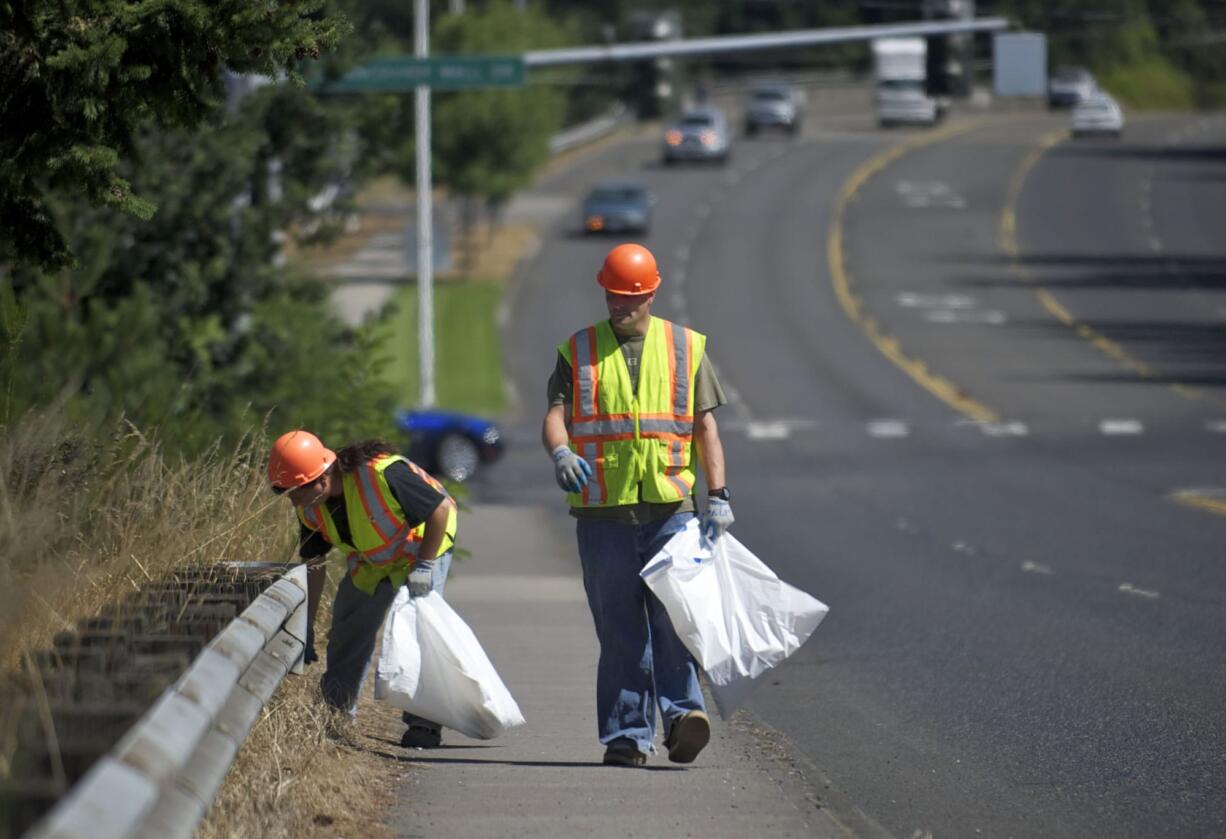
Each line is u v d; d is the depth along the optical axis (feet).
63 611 71.56
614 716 86.63
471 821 73.20
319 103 247.91
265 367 219.82
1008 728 103.45
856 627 148.36
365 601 90.68
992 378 468.34
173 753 47.60
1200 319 561.84
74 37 86.43
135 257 225.35
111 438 101.45
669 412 85.76
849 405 433.89
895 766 92.84
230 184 231.30
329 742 84.38
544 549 222.89
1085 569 188.14
